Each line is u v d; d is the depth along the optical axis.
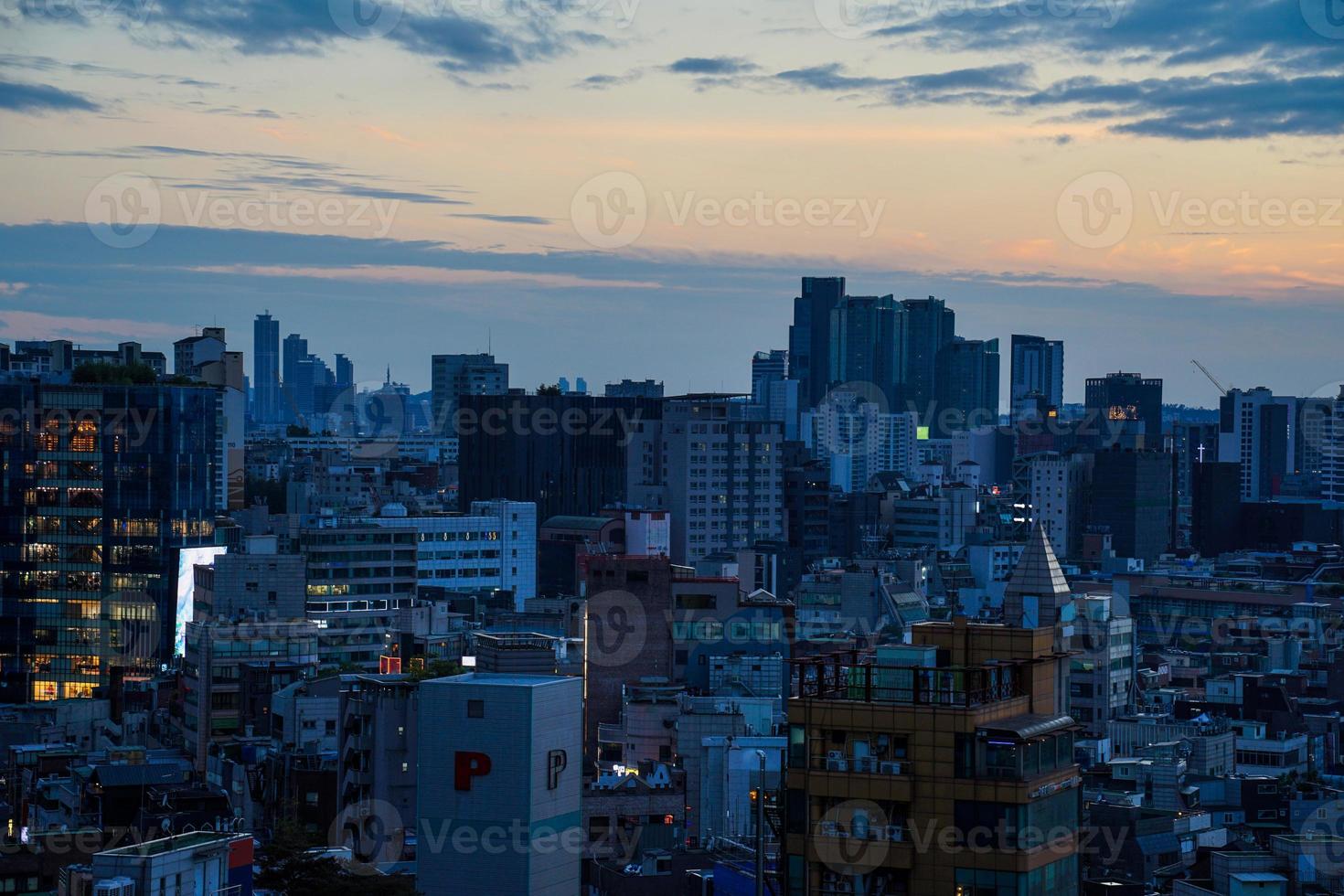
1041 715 120.88
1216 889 191.75
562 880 166.50
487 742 162.62
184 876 136.88
